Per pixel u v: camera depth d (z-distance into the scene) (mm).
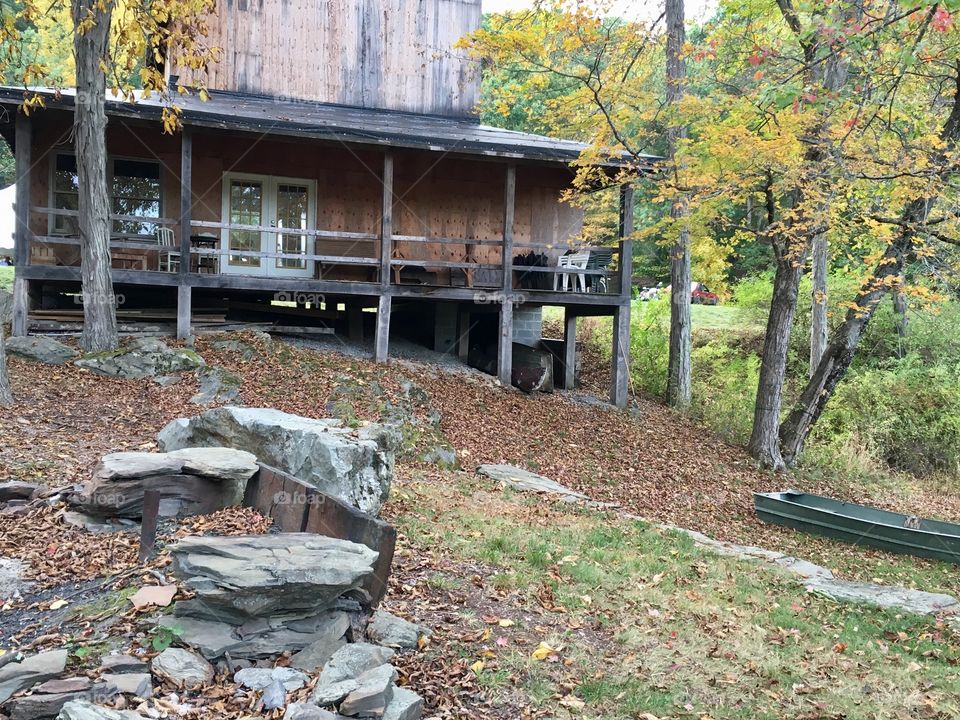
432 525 8586
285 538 5559
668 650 6305
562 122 21250
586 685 5496
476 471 12547
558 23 14922
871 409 21422
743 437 18609
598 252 18562
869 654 7113
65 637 4988
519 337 20344
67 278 14453
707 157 14320
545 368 17906
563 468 13930
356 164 18125
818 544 12180
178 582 5645
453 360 18375
